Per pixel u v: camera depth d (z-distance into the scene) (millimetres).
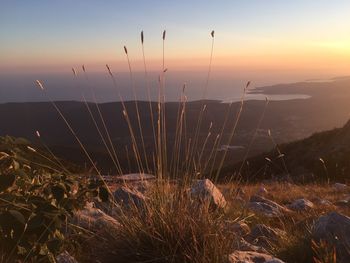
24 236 3129
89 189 3781
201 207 4043
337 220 4559
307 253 4273
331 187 13961
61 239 3324
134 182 4715
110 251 3852
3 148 3529
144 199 4195
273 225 6730
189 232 3859
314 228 4648
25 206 3234
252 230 5504
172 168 4227
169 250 3795
